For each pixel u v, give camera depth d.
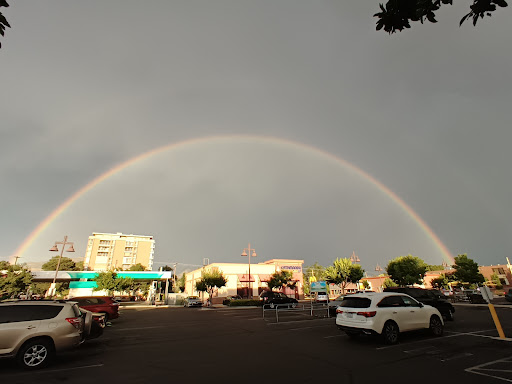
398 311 9.77
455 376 6.05
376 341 9.97
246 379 6.04
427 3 3.61
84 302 16.06
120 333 13.13
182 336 12.12
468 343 9.38
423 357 7.70
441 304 15.30
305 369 6.75
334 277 41.78
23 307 7.36
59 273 47.88
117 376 6.32
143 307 37.91
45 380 6.04
